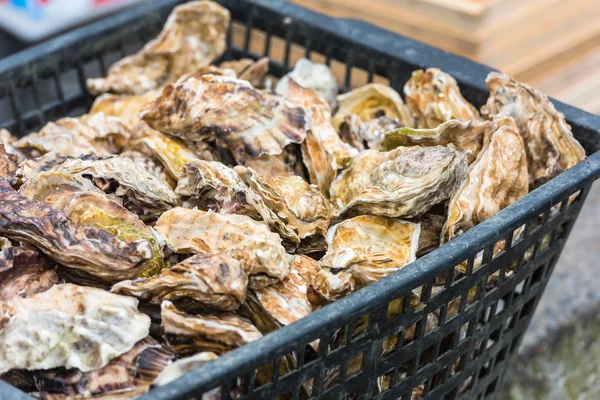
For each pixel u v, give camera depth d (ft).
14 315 2.46
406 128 2.93
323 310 2.32
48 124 3.14
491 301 2.76
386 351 2.73
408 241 2.77
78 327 2.44
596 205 4.42
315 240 2.82
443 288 2.57
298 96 3.19
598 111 4.63
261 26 3.64
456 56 3.35
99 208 2.67
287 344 2.27
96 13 5.00
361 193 2.81
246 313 2.59
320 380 2.40
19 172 2.87
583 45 4.76
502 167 2.86
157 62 3.47
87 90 3.51
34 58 3.34
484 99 3.24
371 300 2.35
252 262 2.52
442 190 2.75
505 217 2.57
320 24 3.50
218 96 2.95
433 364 2.69
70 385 2.41
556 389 3.80
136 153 3.01
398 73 3.40
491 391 3.14
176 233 2.68
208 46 3.52
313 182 2.99
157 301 2.51
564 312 3.85
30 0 4.85
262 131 2.93
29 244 2.60
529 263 2.84
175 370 2.31
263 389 2.31
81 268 2.57
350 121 3.20
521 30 4.33
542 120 3.01
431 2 4.16
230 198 2.75
